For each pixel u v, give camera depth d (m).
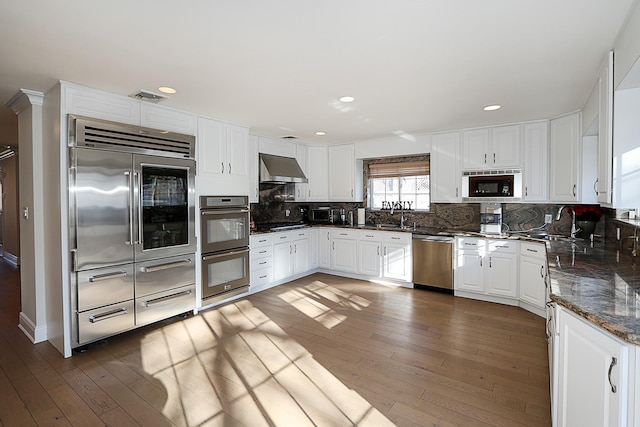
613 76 2.15
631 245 2.73
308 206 6.57
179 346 3.09
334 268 5.75
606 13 1.79
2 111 3.68
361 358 2.85
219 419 2.08
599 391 1.41
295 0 1.67
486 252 4.34
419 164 5.45
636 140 2.09
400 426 2.01
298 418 2.09
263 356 2.89
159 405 2.22
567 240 3.73
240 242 4.42
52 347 3.07
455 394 2.33
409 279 4.97
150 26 1.91
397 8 1.75
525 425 2.01
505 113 3.84
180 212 3.66
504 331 3.40
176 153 3.60
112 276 3.10
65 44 2.12
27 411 2.17
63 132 2.83
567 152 3.83
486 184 4.52
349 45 2.16
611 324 1.33
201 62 2.41
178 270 3.65
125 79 2.75
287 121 4.23
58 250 2.93
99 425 2.04
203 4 1.70
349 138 5.44
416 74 2.65
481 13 1.80
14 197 6.80
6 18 1.80
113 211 3.09
